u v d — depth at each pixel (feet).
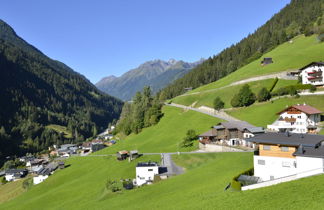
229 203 119.65
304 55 514.68
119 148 440.45
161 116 534.37
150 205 154.20
